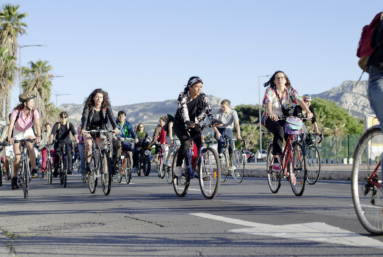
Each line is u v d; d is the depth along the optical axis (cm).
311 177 950
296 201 612
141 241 362
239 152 1047
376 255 293
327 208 528
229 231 388
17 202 712
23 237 400
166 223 443
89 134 830
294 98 717
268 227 400
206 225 424
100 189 915
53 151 1231
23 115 811
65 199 732
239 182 1045
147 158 1549
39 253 336
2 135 872
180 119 695
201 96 682
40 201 714
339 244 327
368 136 358
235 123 1070
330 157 2823
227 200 643
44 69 4669
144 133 1598
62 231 421
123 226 435
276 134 701
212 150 654
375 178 349
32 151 781
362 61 360
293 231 378
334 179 1156
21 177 773
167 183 1117
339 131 7256
